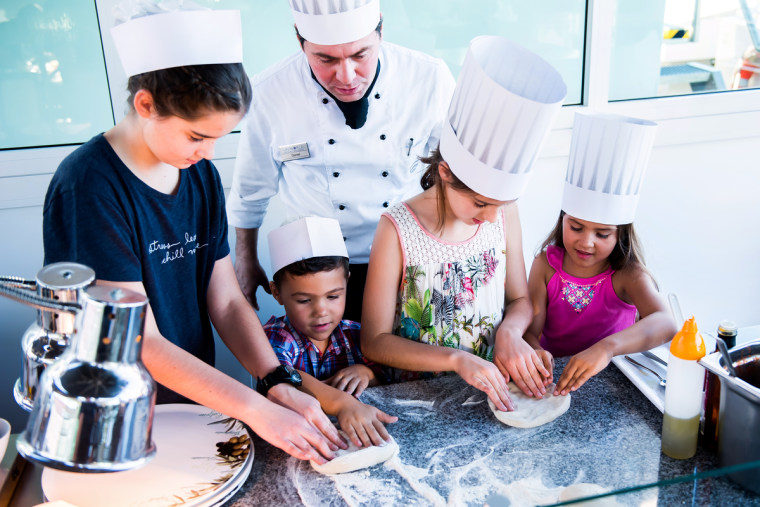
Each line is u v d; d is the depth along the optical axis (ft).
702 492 2.79
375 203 6.18
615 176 4.88
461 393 4.23
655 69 8.21
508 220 5.24
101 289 2.19
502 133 4.06
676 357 3.38
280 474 3.53
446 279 4.96
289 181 6.30
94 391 2.10
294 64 5.88
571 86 8.09
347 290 6.40
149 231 3.86
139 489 3.29
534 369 4.35
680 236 8.77
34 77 6.68
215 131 3.45
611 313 5.67
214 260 4.45
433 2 7.34
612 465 3.49
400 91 5.94
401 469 3.51
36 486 3.46
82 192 3.56
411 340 4.71
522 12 7.60
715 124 8.28
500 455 3.60
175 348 3.74
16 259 7.06
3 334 6.99
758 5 8.12
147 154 3.75
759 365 3.45
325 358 5.52
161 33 3.26
